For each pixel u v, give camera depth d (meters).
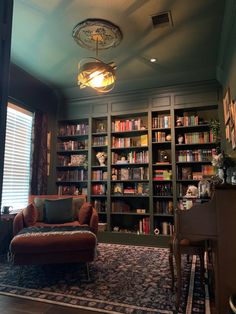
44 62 3.67
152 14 2.62
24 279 2.49
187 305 1.93
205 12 2.58
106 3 2.47
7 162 3.75
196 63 3.68
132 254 3.41
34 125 4.29
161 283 2.36
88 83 2.95
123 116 4.66
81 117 4.78
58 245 2.47
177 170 4.10
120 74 4.04
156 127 4.29
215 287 1.79
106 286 2.30
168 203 4.07
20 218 2.97
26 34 2.98
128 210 4.35
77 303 1.98
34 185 4.20
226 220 1.75
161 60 3.59
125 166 4.60
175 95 4.20
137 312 1.83
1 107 0.91
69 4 2.49
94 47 3.24
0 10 0.92
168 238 3.89
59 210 3.36
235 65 2.60
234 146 2.81
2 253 3.34
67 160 4.89
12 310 1.87
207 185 3.22
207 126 4.06
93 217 3.06
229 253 1.72
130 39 3.06
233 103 2.80
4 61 0.93
